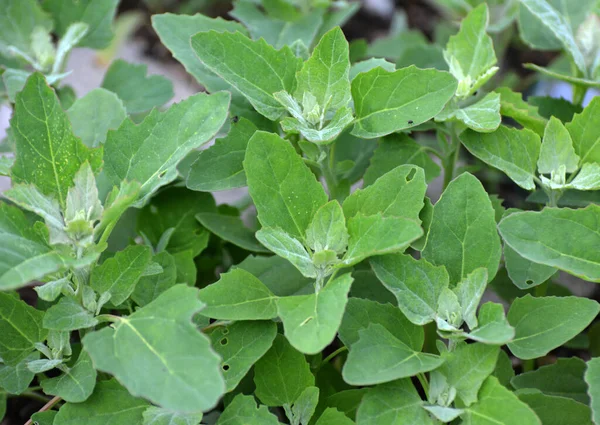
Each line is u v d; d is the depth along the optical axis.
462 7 0.85
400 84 0.61
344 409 0.59
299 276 0.64
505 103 0.65
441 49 0.78
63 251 0.56
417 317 0.57
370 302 0.58
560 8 0.75
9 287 0.52
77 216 0.57
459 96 0.65
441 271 0.57
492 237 0.58
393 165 0.65
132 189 0.56
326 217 0.58
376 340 0.56
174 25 0.69
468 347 0.56
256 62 0.63
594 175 0.62
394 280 0.57
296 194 0.59
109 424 0.56
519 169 0.63
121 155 0.60
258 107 0.63
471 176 0.59
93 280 0.58
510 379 0.61
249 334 0.58
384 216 0.59
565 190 0.65
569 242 0.57
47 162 0.58
